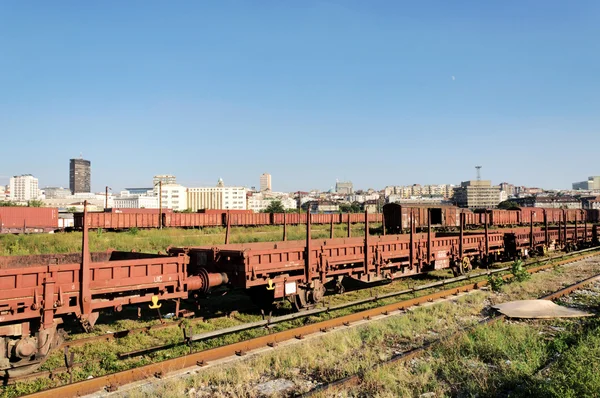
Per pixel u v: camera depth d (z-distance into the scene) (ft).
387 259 48.11
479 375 23.70
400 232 153.79
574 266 68.80
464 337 29.37
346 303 40.86
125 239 115.03
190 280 32.68
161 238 118.42
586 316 36.45
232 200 651.66
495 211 199.93
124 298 28.35
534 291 47.52
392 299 44.78
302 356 26.53
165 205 587.68
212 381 23.39
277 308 40.32
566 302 42.39
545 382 22.17
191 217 189.37
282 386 22.86
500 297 44.91
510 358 26.35
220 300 45.03
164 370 24.02
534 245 79.66
